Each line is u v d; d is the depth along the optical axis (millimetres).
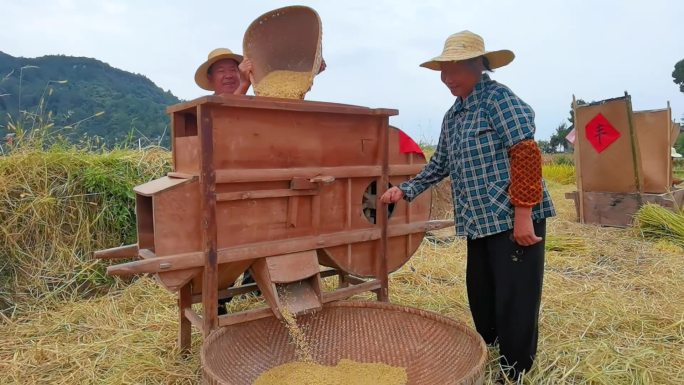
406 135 3275
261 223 2666
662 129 7730
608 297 4016
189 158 2648
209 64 3791
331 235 2904
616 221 7195
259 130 2598
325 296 2900
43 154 4656
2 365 2902
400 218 3293
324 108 2762
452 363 2514
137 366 2803
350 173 2943
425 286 4418
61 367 2895
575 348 3004
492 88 2562
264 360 2711
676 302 3938
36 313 3824
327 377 2535
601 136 7188
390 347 2814
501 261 2602
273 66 3172
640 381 2656
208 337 2361
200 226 2500
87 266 4391
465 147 2621
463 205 2719
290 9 3010
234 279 2857
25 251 4281
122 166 4984
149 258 2477
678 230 6211
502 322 2652
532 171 2398
